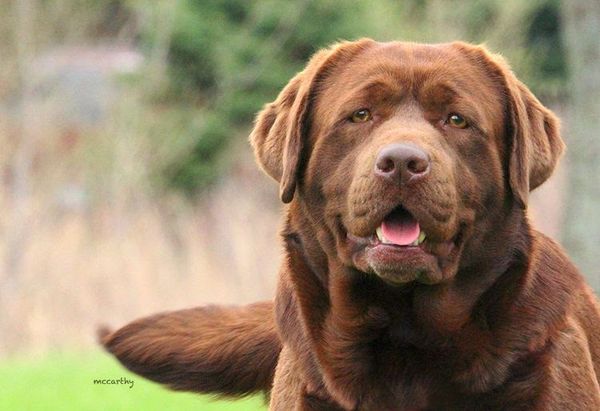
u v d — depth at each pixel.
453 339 7.61
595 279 19.05
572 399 7.75
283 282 8.21
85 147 25.20
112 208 24.53
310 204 7.82
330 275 7.75
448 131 7.50
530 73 32.09
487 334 7.62
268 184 27.58
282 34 30.66
